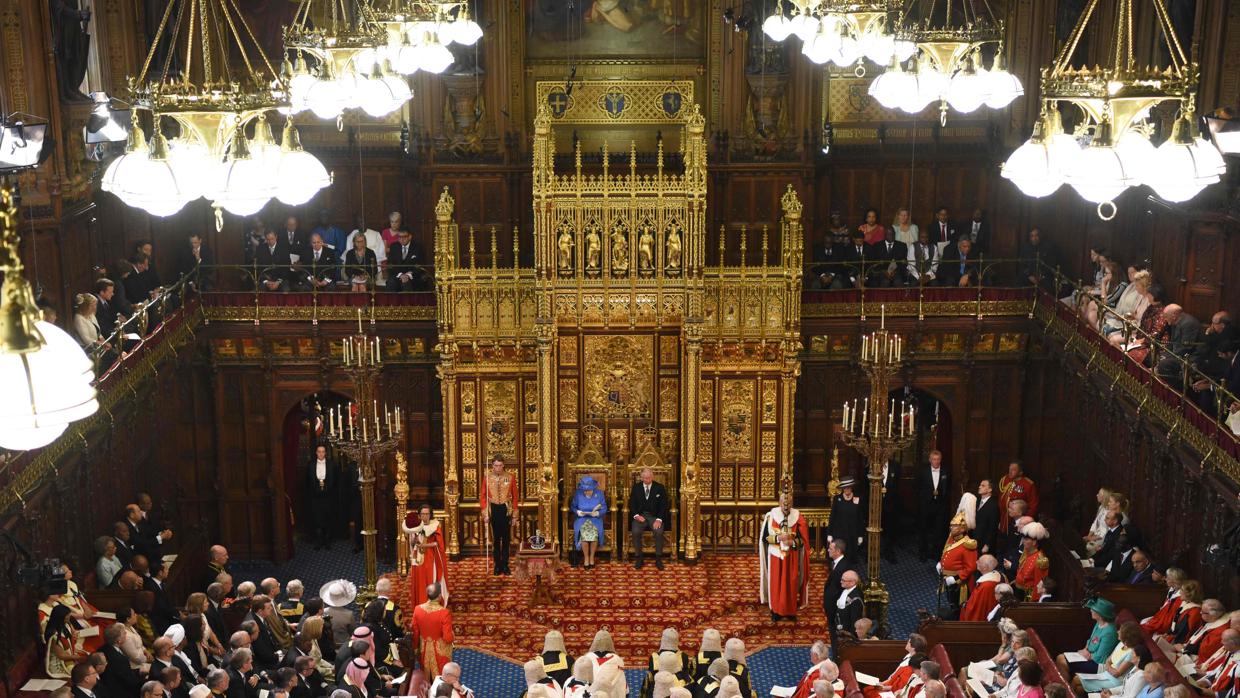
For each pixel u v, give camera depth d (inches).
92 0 1067.3
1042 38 1205.1
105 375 943.7
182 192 428.5
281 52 1230.3
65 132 977.5
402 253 1216.2
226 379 1186.6
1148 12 1048.2
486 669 976.9
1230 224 944.3
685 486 1119.6
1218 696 711.7
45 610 785.6
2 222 248.4
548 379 1099.3
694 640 1003.3
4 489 774.5
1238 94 945.5
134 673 738.8
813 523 1138.7
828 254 1211.2
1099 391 1067.9
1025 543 965.8
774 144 1237.7
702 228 1076.5
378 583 906.7
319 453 1210.6
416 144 1249.4
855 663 853.8
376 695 791.1
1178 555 894.4
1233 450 816.9
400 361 1189.1
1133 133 450.3
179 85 436.5
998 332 1182.3
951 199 1267.2
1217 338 906.1
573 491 1127.6
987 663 800.9
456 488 1138.0
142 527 977.5
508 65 1235.9
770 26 797.2
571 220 1079.0
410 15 697.0
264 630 851.4
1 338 248.5
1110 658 783.7
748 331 1116.5
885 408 962.7
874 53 693.9
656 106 1256.2
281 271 1212.5
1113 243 1152.8
